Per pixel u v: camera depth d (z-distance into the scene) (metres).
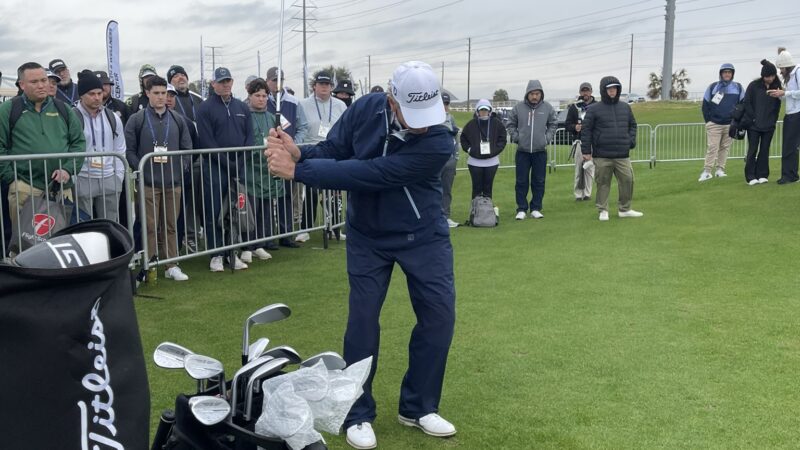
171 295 5.76
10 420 1.66
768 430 3.24
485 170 9.48
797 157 10.30
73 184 5.50
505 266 6.68
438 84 2.97
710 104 11.84
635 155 16.52
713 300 5.29
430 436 3.28
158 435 2.29
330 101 8.04
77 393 1.71
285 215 7.38
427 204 3.21
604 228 8.51
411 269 3.24
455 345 4.45
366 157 3.13
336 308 5.37
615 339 4.50
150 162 6.10
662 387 3.74
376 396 3.75
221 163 6.65
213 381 2.50
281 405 2.00
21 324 1.65
